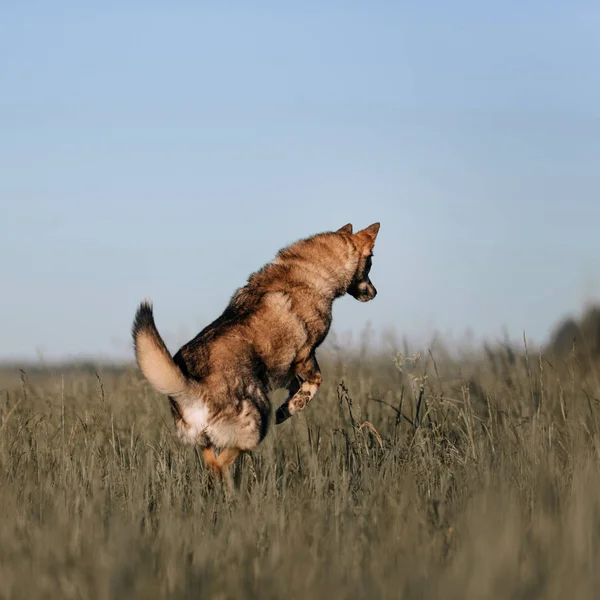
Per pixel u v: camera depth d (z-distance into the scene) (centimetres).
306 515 923
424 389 1396
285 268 1400
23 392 1498
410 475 1051
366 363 1727
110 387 1730
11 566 747
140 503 973
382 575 711
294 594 684
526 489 1000
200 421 1170
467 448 1202
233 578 711
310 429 1312
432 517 918
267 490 1059
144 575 703
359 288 1543
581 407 1409
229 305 1347
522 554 746
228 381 1188
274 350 1294
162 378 1116
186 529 859
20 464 1173
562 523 826
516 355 1593
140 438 1358
